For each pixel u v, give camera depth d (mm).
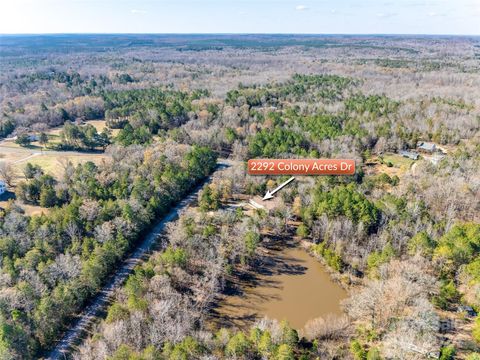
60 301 65562
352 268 82500
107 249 77875
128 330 59781
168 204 105875
